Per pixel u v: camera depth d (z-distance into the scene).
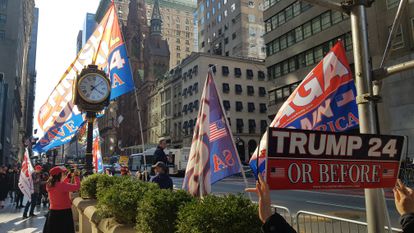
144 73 98.06
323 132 2.73
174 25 136.38
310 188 2.64
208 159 4.63
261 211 2.29
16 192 16.20
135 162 52.75
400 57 25.16
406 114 24.48
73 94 10.37
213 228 3.28
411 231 2.12
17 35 62.16
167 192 4.60
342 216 10.60
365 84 3.37
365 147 2.90
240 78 60.34
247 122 59.22
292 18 37.34
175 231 4.01
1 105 44.97
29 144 14.36
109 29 10.45
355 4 3.49
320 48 33.66
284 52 38.38
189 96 61.59
